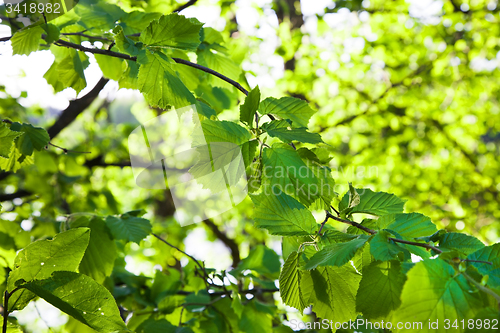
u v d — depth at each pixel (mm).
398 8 6621
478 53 6559
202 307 2260
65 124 3178
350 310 907
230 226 8039
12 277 739
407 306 637
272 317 2375
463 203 7145
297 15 7359
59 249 758
